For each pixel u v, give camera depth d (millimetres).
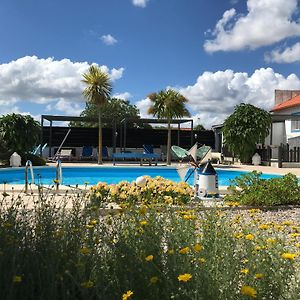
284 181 8797
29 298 2428
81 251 2590
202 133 33562
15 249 2672
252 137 25516
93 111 54875
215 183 9297
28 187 10242
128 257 2637
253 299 2156
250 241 2908
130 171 21625
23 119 23234
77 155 30719
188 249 2543
